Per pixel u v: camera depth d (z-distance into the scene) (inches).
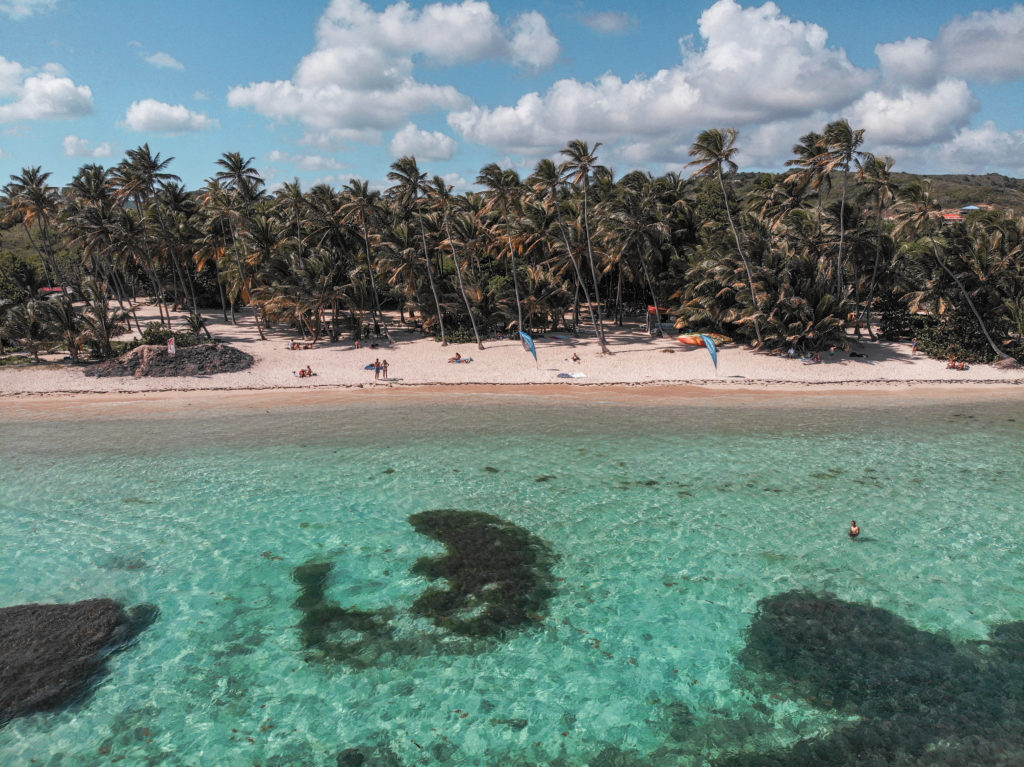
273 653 542.9
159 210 2397.9
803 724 456.4
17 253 3860.7
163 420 1325.0
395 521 806.5
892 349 1930.4
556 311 2283.5
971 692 483.2
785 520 794.2
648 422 1280.8
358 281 2190.0
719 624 580.1
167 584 651.5
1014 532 749.3
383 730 458.6
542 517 815.1
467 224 2332.7
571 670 522.6
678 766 423.5
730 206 2465.6
